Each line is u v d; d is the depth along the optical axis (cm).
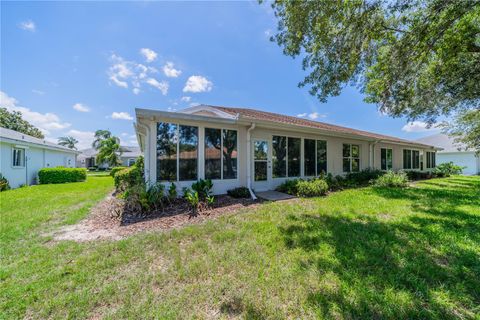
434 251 309
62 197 810
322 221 449
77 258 307
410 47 520
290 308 203
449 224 423
